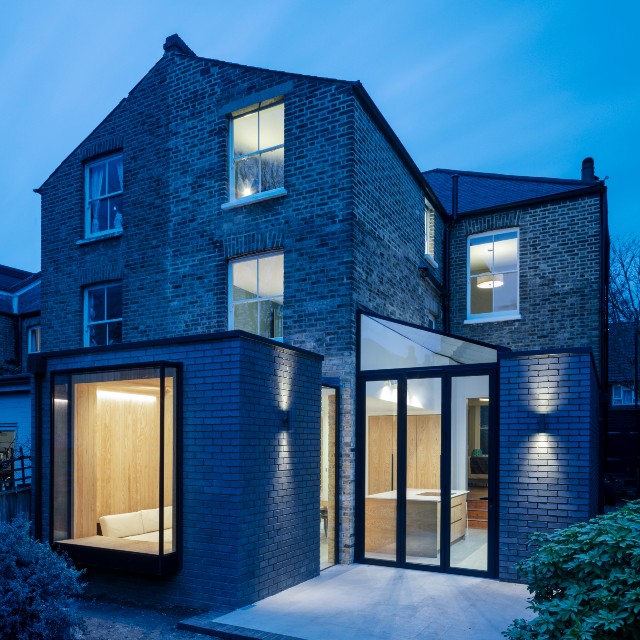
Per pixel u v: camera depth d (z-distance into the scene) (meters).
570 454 7.28
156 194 10.94
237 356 6.59
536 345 12.69
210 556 6.55
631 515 4.78
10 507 8.68
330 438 8.75
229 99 10.27
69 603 5.30
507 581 7.49
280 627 5.84
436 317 13.31
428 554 8.22
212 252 10.13
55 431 7.77
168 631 5.91
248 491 6.58
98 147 11.84
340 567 8.38
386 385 8.76
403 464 8.52
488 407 8.13
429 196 12.76
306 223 9.25
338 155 9.09
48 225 12.47
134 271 11.02
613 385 18.56
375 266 9.71
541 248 12.90
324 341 8.91
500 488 7.64
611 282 20.50
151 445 9.41
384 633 5.69
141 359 7.32
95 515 8.00
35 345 17.52
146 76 11.36
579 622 3.59
